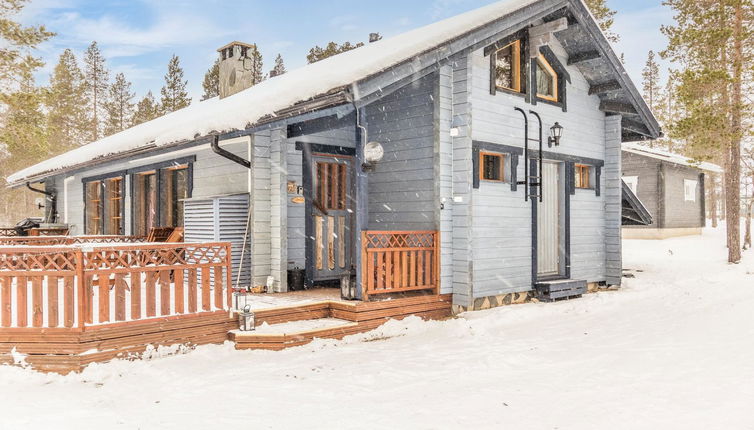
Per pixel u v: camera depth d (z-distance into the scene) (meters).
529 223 10.37
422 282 8.82
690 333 7.57
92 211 15.81
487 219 9.41
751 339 7.05
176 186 12.12
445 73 9.02
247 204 9.44
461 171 8.98
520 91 10.33
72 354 5.70
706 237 25.42
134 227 13.38
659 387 5.12
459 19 10.74
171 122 12.99
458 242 9.00
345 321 7.66
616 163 12.31
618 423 4.21
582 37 10.94
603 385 5.23
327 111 7.63
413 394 5.02
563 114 11.29
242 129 8.30
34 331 5.73
